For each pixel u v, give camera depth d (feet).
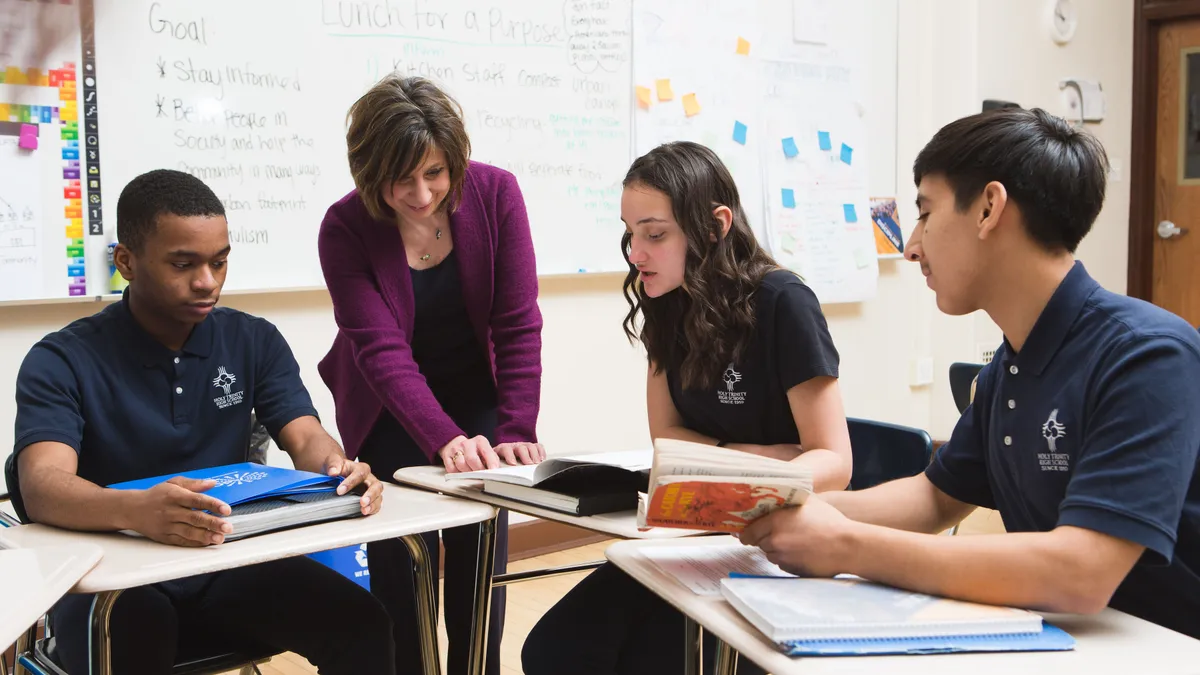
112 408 5.27
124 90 8.54
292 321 9.67
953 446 4.19
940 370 15.87
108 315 5.40
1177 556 3.43
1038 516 3.70
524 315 6.34
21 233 8.11
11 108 8.00
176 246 5.06
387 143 5.41
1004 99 15.96
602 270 11.73
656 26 12.03
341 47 9.71
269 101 9.33
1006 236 3.49
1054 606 3.15
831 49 13.96
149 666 4.69
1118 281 18.31
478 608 5.49
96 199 8.45
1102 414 3.27
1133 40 18.08
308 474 4.89
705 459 3.39
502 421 6.19
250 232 9.29
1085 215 3.46
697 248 5.16
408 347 6.07
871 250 14.46
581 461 4.64
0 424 8.15
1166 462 3.11
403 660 6.38
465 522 4.71
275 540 4.25
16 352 8.23
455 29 10.42
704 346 5.24
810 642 2.94
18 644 5.35
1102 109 17.31
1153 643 3.06
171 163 8.82
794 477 3.41
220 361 5.63
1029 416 3.59
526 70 10.96
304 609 4.95
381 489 4.88
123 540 4.34
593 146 11.57
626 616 4.82
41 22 8.09
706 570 3.75
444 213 6.15
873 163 14.71
